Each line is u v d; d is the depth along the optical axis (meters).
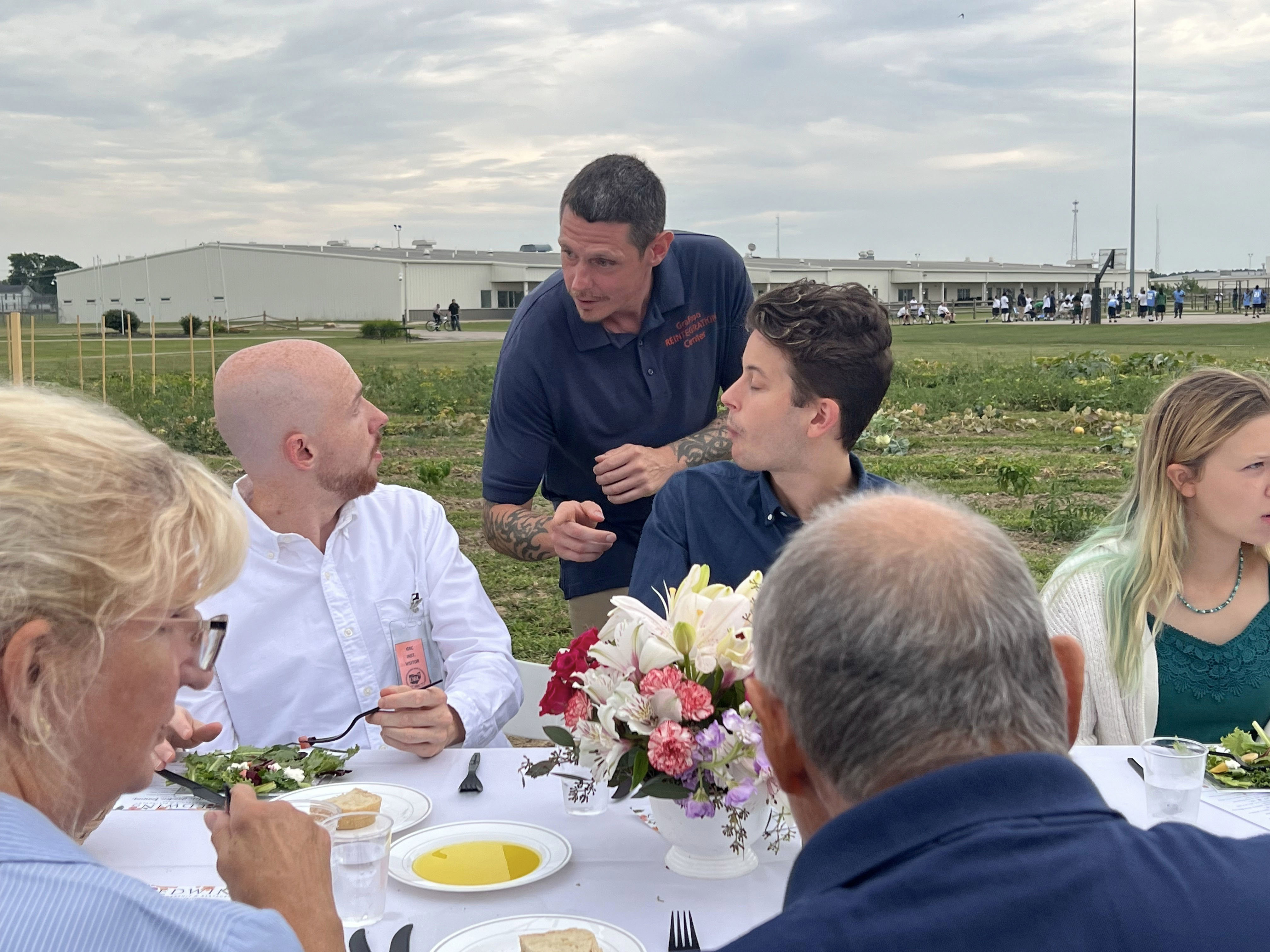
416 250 71.31
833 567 1.01
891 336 2.52
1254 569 2.75
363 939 1.54
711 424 3.68
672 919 1.61
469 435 14.59
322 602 2.73
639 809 2.08
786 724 1.08
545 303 3.55
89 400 1.15
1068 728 1.17
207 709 2.64
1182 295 53.25
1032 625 1.00
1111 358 21.36
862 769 0.99
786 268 78.06
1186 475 2.65
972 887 0.91
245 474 2.80
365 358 32.31
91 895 0.93
